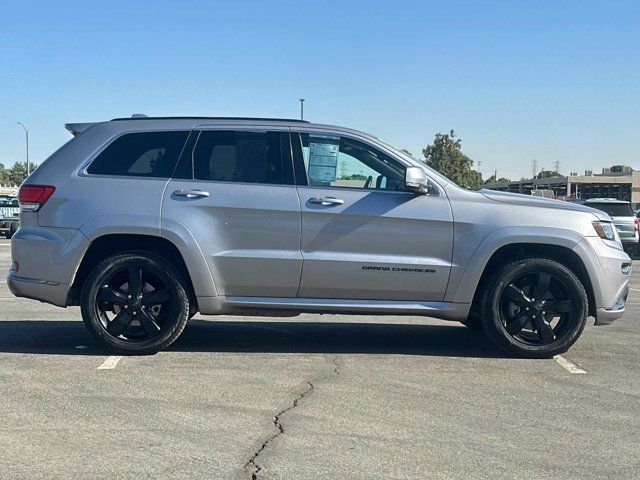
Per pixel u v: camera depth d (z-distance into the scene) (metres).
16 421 4.66
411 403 5.17
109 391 5.36
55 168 6.52
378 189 6.54
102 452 4.15
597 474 3.93
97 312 6.39
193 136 6.59
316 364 6.32
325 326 8.34
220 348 6.94
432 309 6.53
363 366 6.27
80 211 6.37
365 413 4.92
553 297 6.62
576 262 6.65
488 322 6.57
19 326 8.03
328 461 4.04
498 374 6.05
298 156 6.57
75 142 6.61
